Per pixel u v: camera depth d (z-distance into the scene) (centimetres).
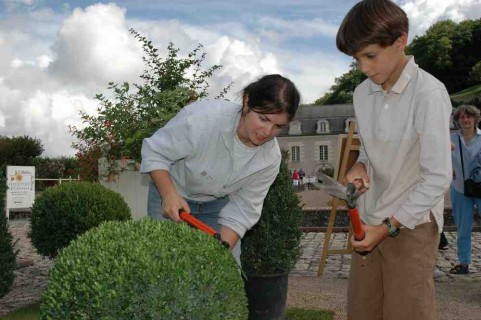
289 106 279
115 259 207
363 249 294
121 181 818
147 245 216
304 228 1228
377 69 278
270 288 501
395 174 301
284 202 506
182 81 893
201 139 308
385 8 269
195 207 344
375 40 269
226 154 311
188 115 314
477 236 1116
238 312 226
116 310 199
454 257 885
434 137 281
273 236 499
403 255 304
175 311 202
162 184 306
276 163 322
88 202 664
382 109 301
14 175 1777
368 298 328
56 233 657
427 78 291
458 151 732
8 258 550
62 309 207
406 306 304
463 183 736
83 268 208
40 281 762
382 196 309
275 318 508
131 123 761
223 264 225
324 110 7312
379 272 324
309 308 571
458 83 8050
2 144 3669
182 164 326
